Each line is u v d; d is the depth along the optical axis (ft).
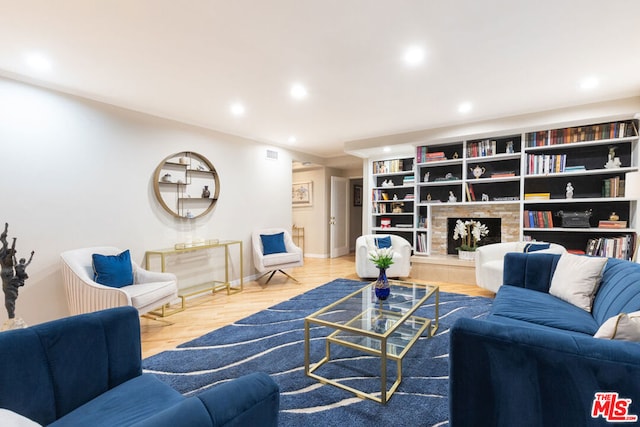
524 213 13.29
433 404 5.57
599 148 12.43
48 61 7.55
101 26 6.11
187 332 8.95
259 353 7.59
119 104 10.52
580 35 6.57
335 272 17.53
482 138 14.28
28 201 8.54
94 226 9.90
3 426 2.14
